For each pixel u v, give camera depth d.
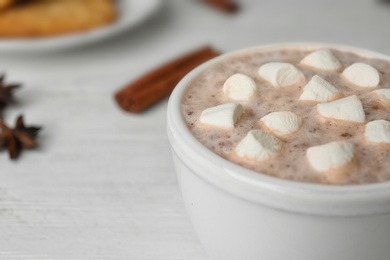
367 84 0.34
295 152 0.31
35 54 0.50
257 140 0.31
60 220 0.38
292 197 0.29
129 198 0.39
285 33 0.56
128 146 0.43
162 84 0.46
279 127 0.32
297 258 0.31
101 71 0.50
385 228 0.30
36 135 0.44
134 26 0.54
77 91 0.48
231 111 0.32
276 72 0.34
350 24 0.57
